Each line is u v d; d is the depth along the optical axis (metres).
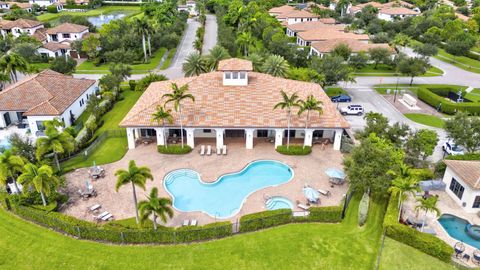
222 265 29.59
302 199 38.19
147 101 52.31
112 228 32.22
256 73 57.81
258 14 127.81
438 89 75.25
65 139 40.53
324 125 46.75
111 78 67.62
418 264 29.97
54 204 35.78
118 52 90.94
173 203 37.53
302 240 32.41
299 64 84.31
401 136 45.94
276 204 37.53
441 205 37.72
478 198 35.91
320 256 30.59
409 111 65.44
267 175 43.12
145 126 46.44
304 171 43.41
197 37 124.31
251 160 45.69
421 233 31.75
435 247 30.44
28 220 35.00
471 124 44.91
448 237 33.16
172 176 42.38
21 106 54.06
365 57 86.62
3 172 34.03
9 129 55.53
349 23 145.62
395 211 34.53
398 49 100.56
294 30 116.56
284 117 47.78
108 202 37.25
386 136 44.72
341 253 31.00
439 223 35.06
